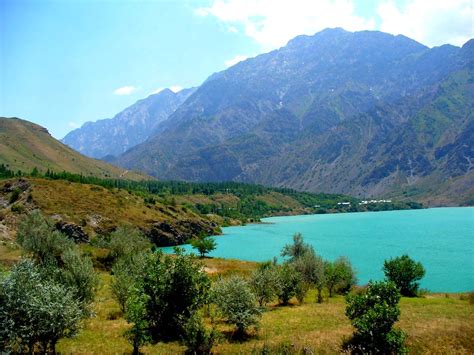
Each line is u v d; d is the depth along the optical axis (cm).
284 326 4666
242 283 4559
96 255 8694
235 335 4319
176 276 4331
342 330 4356
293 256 9344
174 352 3706
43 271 4228
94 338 3934
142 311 3734
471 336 4275
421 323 4650
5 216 13475
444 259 12412
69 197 16288
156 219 18150
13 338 2819
